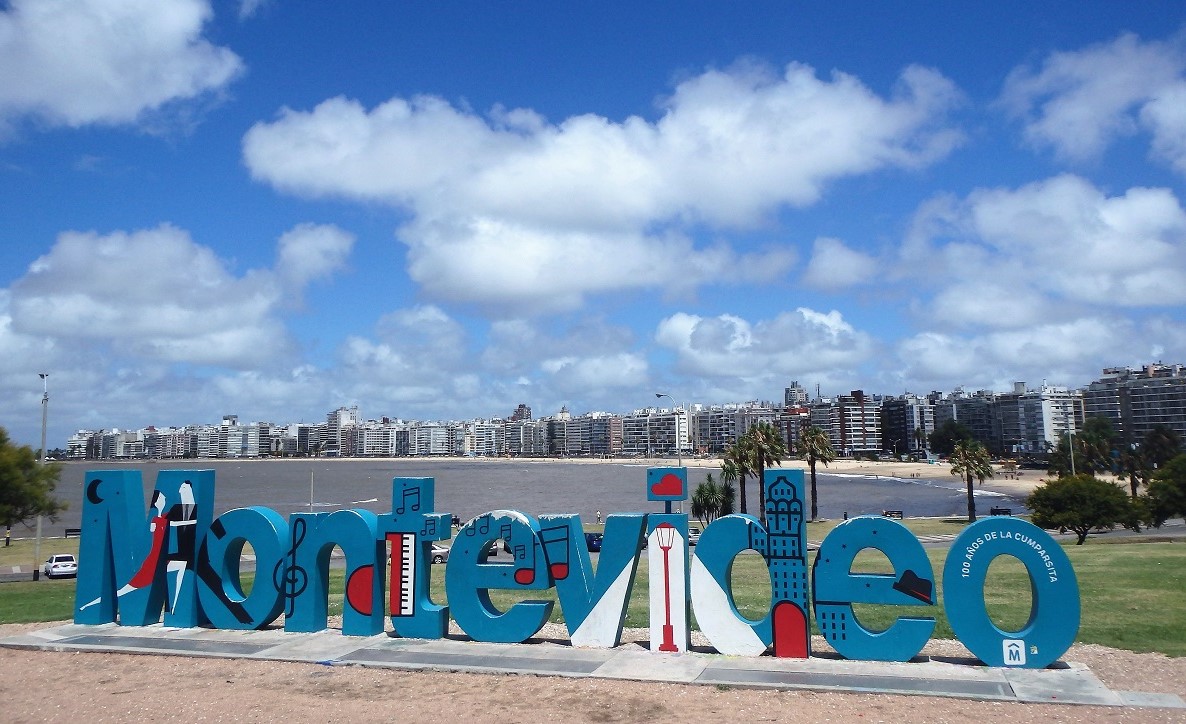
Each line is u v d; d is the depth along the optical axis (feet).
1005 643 42.04
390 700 39.24
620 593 47.98
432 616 51.21
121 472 58.23
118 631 54.90
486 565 50.72
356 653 47.67
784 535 45.32
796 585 44.96
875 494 430.20
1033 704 36.24
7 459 129.80
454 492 484.33
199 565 55.67
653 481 48.11
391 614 51.90
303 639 51.52
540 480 652.48
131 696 40.75
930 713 35.35
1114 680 39.52
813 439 256.93
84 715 37.96
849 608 44.34
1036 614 42.19
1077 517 155.74
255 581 54.19
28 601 75.92
